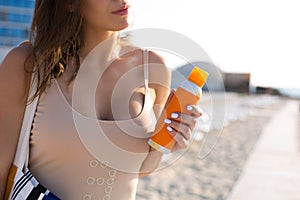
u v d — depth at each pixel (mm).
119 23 1525
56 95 1466
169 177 6965
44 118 1457
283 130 15070
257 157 9258
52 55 1456
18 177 1449
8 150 1473
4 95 1462
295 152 10094
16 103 1465
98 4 1497
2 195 1481
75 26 1497
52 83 1469
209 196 5965
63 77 1486
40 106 1464
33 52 1463
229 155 9297
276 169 8000
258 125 16469
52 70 1472
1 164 1475
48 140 1456
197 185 6535
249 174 7449
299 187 6602
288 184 6797
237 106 25688
